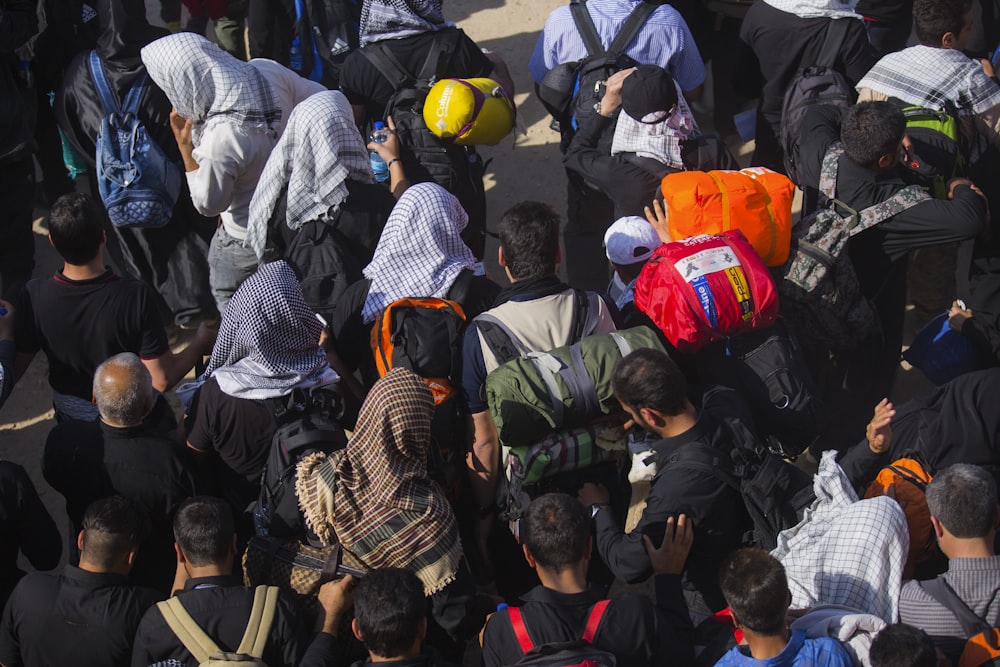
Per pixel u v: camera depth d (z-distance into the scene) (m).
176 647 3.15
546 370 3.59
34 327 4.25
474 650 4.48
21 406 5.88
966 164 4.75
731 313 3.82
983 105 4.71
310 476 3.50
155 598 3.40
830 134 4.77
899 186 4.35
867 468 3.89
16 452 5.60
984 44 6.54
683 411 3.48
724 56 6.68
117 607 3.32
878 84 4.84
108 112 5.35
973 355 4.45
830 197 4.41
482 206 5.47
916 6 4.81
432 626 3.62
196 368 4.88
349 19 6.80
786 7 5.27
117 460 3.74
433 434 3.87
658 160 4.79
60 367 4.34
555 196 7.09
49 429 5.73
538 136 7.62
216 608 3.21
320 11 6.74
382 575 3.07
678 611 3.37
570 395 3.55
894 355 4.87
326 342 4.36
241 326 3.83
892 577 3.36
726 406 3.67
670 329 3.90
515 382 3.55
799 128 5.18
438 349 3.91
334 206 4.61
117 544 3.34
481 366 3.83
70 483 3.78
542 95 5.50
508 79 5.73
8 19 5.13
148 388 3.75
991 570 3.23
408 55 5.27
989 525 3.23
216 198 4.96
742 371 3.95
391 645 2.99
